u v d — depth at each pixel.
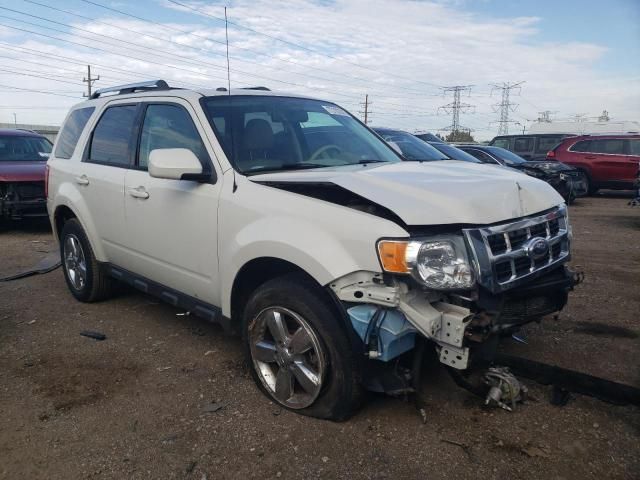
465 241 2.74
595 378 3.01
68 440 3.05
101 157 4.92
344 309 2.81
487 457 2.81
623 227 10.17
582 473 2.68
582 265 6.87
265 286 3.25
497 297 2.80
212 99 3.95
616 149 15.61
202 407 3.36
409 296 2.72
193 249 3.76
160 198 3.99
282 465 2.79
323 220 2.93
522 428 3.05
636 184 11.45
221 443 2.99
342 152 4.09
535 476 2.67
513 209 3.00
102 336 4.48
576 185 15.06
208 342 4.38
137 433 3.10
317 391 3.05
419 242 2.64
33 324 4.84
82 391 3.60
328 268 2.81
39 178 9.07
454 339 2.65
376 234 2.71
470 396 3.39
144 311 5.14
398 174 3.26
